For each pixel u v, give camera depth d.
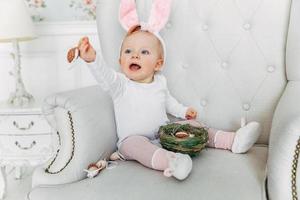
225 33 1.47
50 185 1.11
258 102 1.43
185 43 1.52
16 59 1.98
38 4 2.22
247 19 1.45
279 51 1.42
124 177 1.07
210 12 1.49
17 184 2.11
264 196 0.97
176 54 1.52
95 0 2.20
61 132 1.16
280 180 0.94
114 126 1.32
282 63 1.42
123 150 1.23
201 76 1.50
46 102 1.17
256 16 1.44
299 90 1.25
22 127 1.87
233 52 1.46
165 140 1.19
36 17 2.23
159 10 1.44
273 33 1.42
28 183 2.12
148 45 1.38
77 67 2.25
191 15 1.51
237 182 1.01
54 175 1.13
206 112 1.50
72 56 1.12
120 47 1.44
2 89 2.28
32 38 1.99
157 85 1.41
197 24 1.51
